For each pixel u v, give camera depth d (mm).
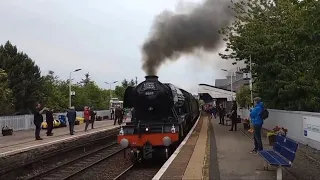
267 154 9273
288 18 20219
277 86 21141
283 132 14641
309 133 14352
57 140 19906
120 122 36375
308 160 11234
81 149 21438
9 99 42500
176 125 15148
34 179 12797
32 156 16219
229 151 13352
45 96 55594
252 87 27359
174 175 9141
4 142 19422
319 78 18781
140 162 15867
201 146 14883
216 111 45094
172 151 16016
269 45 21125
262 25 22359
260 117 12047
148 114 16031
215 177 8797
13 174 13805
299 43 19266
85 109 27891
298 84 20047
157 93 15852
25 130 29750
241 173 9258
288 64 21438
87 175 13438
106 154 19953
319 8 15602
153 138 14648
